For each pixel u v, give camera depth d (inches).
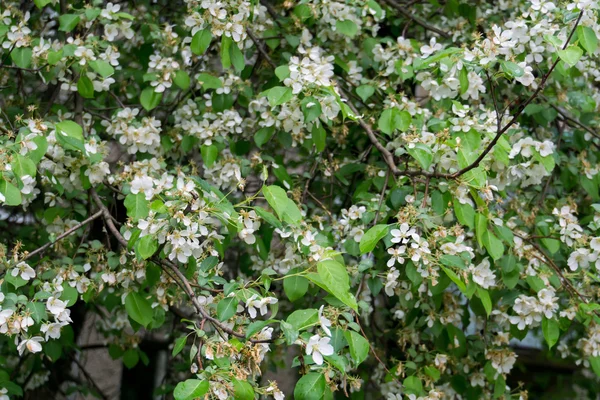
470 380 147.8
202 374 84.5
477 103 149.6
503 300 126.0
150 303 120.9
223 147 136.1
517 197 146.3
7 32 125.3
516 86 156.3
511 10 158.7
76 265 118.5
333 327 99.4
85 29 140.3
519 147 119.3
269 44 143.6
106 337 181.5
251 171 147.2
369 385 181.6
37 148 107.6
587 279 124.2
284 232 113.3
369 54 145.3
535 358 243.3
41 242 148.5
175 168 134.4
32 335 114.3
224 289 94.0
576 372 214.2
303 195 140.6
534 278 125.0
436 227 108.1
